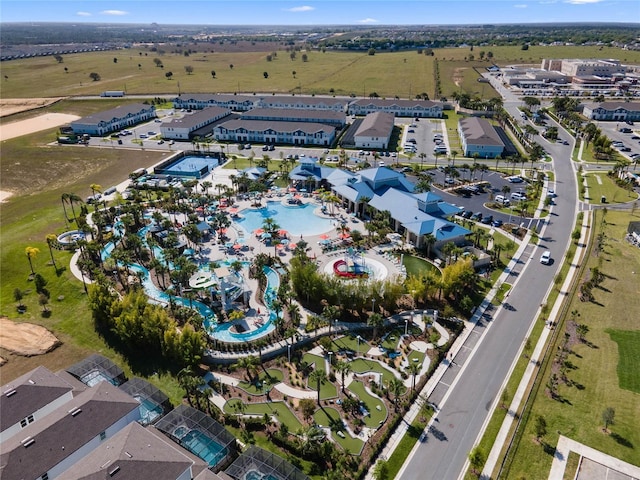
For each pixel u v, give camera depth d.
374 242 153.38
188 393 90.00
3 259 143.00
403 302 122.06
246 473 74.12
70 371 96.38
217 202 186.50
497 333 110.69
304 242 144.50
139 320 103.88
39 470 68.62
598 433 82.69
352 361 102.25
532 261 142.12
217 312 119.25
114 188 199.75
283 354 104.81
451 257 137.25
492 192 196.00
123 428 74.50
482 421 86.44
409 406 90.00
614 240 153.50
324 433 82.31
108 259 139.12
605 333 108.81
